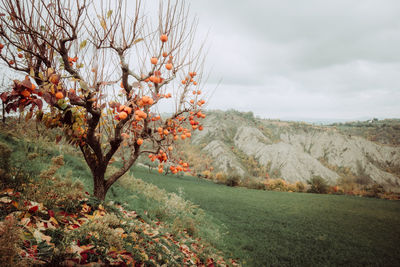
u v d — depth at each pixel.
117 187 7.43
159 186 22.45
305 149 125.12
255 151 110.94
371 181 93.75
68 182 3.45
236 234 10.37
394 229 15.70
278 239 10.59
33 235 1.87
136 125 3.61
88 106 2.87
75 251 1.87
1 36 2.24
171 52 2.97
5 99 2.04
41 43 2.69
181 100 3.34
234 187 44.50
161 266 2.83
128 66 2.89
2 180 2.70
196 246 5.52
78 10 2.30
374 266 8.66
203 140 119.69
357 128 185.38
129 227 3.34
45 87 2.21
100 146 3.65
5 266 1.34
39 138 4.82
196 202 18.72
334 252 9.58
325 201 28.33
